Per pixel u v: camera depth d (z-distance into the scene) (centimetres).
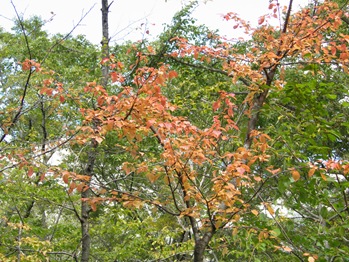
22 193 654
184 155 366
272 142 445
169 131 367
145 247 865
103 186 398
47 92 439
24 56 919
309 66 488
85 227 619
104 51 708
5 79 925
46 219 973
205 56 507
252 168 432
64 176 376
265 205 392
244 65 472
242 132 470
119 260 889
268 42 502
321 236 436
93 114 388
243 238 438
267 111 501
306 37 468
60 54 875
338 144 693
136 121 376
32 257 595
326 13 510
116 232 712
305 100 471
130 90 389
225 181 349
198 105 795
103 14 738
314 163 406
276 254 538
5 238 660
